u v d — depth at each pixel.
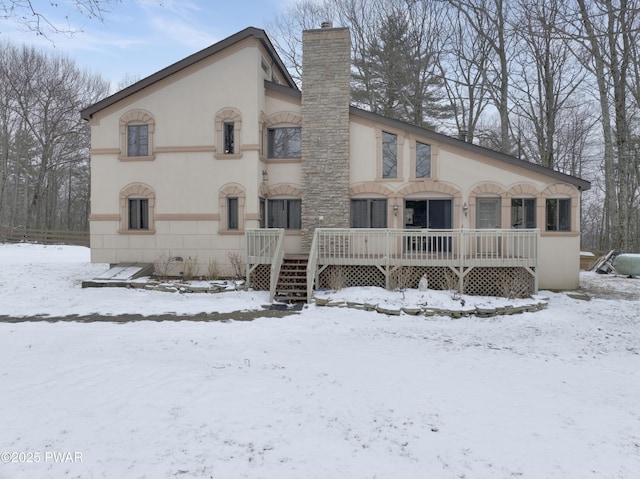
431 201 14.23
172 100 14.61
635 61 14.62
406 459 3.85
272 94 14.97
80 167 41.00
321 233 12.83
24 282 13.76
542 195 13.64
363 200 14.52
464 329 9.23
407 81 26.16
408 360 6.96
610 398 5.49
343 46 14.25
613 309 11.14
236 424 4.41
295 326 9.32
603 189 33.59
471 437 4.32
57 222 42.22
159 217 14.68
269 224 15.12
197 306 11.02
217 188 14.39
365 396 5.35
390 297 11.32
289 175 14.84
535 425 4.64
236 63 14.27
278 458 3.78
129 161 14.84
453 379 6.09
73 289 12.87
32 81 33.16
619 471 3.73
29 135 36.16
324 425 4.48
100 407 4.73
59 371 5.92
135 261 14.81
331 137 14.26
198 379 5.68
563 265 13.73
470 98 25.62
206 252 14.48
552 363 6.97
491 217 13.94
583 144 29.98
